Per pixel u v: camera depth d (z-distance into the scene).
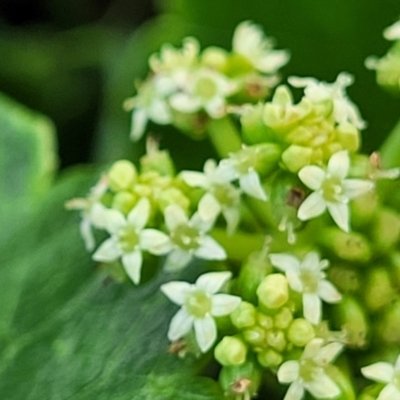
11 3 0.13
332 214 0.09
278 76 0.11
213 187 0.09
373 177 0.09
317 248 0.09
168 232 0.09
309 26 0.11
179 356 0.09
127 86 0.11
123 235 0.09
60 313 0.10
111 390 0.10
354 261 0.09
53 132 0.11
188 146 0.11
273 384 0.10
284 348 0.09
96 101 0.13
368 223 0.09
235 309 0.09
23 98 0.13
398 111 0.11
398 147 0.09
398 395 0.09
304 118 0.09
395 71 0.10
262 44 0.10
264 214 0.09
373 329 0.09
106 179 0.10
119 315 0.10
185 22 0.11
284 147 0.09
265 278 0.09
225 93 0.10
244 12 0.11
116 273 0.09
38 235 0.10
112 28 0.13
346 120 0.09
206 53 0.10
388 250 0.09
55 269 0.10
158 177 0.09
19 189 0.11
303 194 0.09
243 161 0.09
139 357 0.10
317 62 0.11
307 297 0.09
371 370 0.09
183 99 0.10
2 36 0.13
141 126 0.10
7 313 0.10
